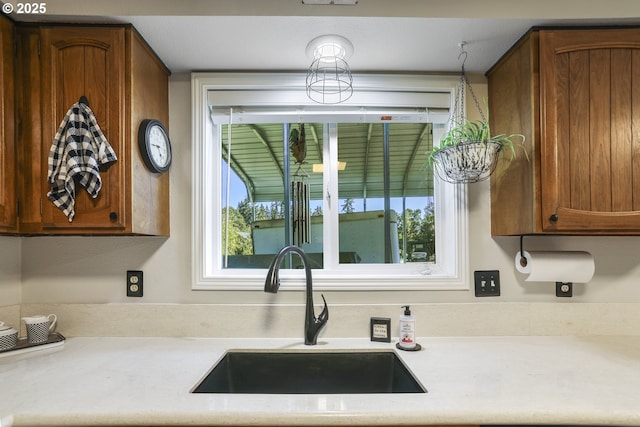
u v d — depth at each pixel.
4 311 1.33
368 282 1.43
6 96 1.13
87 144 1.13
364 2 1.14
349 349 1.27
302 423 0.77
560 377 0.96
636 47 1.17
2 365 1.07
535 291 1.44
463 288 1.43
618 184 1.15
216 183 1.55
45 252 1.42
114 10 1.13
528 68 1.22
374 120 1.53
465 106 1.49
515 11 1.16
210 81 1.46
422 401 0.82
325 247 1.56
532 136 1.19
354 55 1.36
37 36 1.17
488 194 1.47
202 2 1.13
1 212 1.10
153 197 1.31
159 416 0.77
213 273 1.49
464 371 1.02
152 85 1.32
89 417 0.77
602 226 1.15
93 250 1.43
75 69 1.16
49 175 1.12
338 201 1.58
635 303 1.41
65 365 1.08
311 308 1.33
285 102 1.48
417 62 1.42
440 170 1.48
